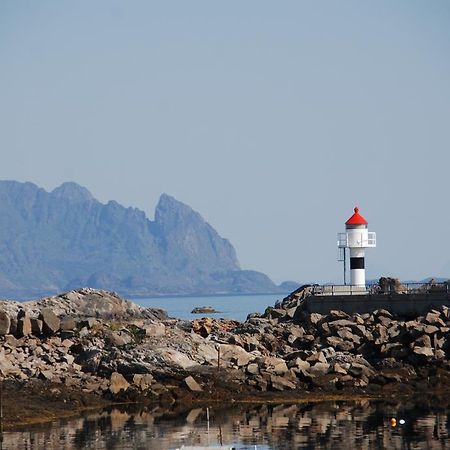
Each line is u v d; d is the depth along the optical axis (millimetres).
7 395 172375
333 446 146500
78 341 191875
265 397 181000
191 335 199625
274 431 156375
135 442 149750
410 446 146125
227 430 157125
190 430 157375
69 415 168750
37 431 156875
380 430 156375
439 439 149875
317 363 188875
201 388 181875
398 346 196125
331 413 169750
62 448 146250
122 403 178250
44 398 173875
